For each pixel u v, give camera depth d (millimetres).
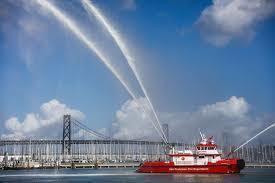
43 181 103562
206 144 97688
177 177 93062
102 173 147625
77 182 97500
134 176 108438
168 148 108125
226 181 85312
